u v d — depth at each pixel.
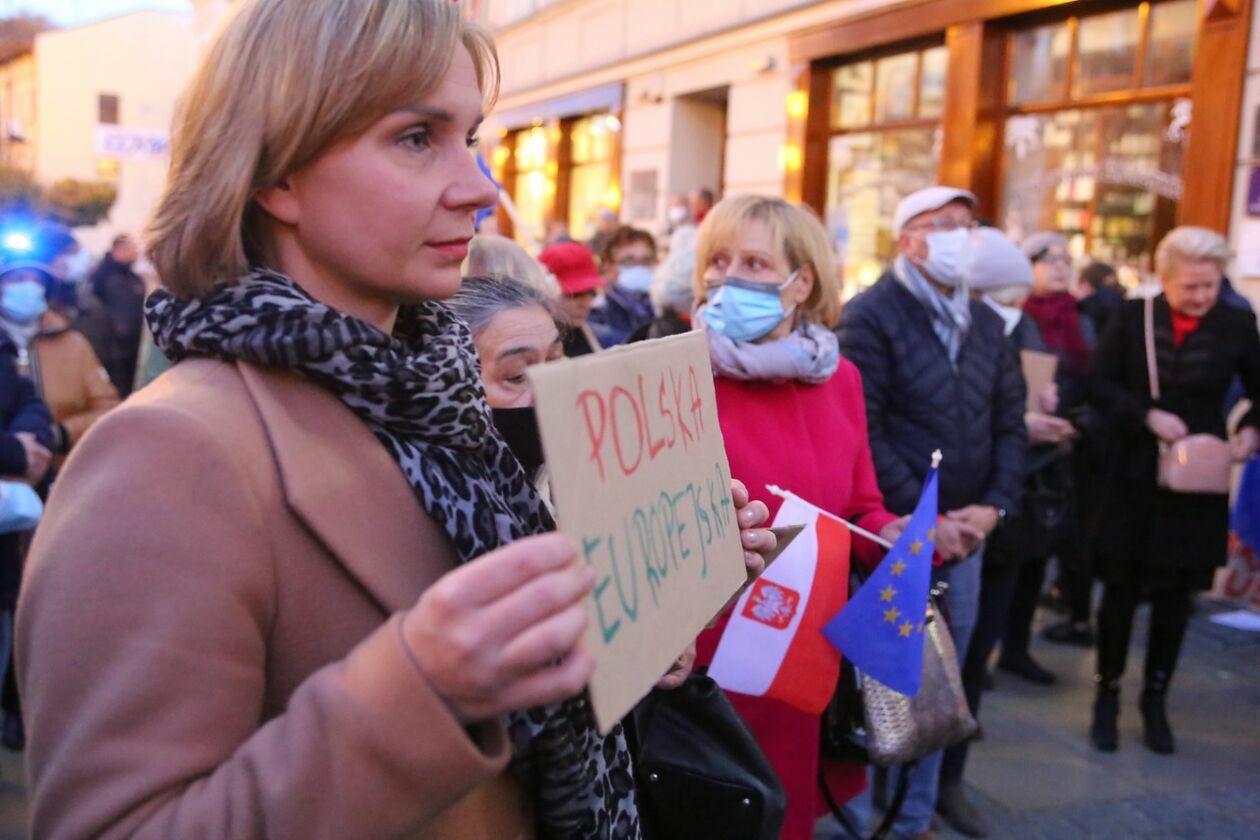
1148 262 5.73
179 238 0.89
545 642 0.70
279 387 0.88
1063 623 4.82
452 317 1.08
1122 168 5.87
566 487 0.81
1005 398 2.90
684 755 1.52
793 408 2.19
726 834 1.50
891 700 2.14
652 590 0.93
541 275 2.32
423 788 0.72
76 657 0.75
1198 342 3.45
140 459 0.79
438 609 0.70
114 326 5.42
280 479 0.84
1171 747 3.58
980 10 6.38
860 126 7.63
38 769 0.75
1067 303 4.50
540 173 12.44
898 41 7.09
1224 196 5.16
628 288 4.97
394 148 0.90
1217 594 5.27
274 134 0.86
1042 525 3.71
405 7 0.88
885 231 7.45
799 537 1.98
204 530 0.78
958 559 2.69
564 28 11.46
